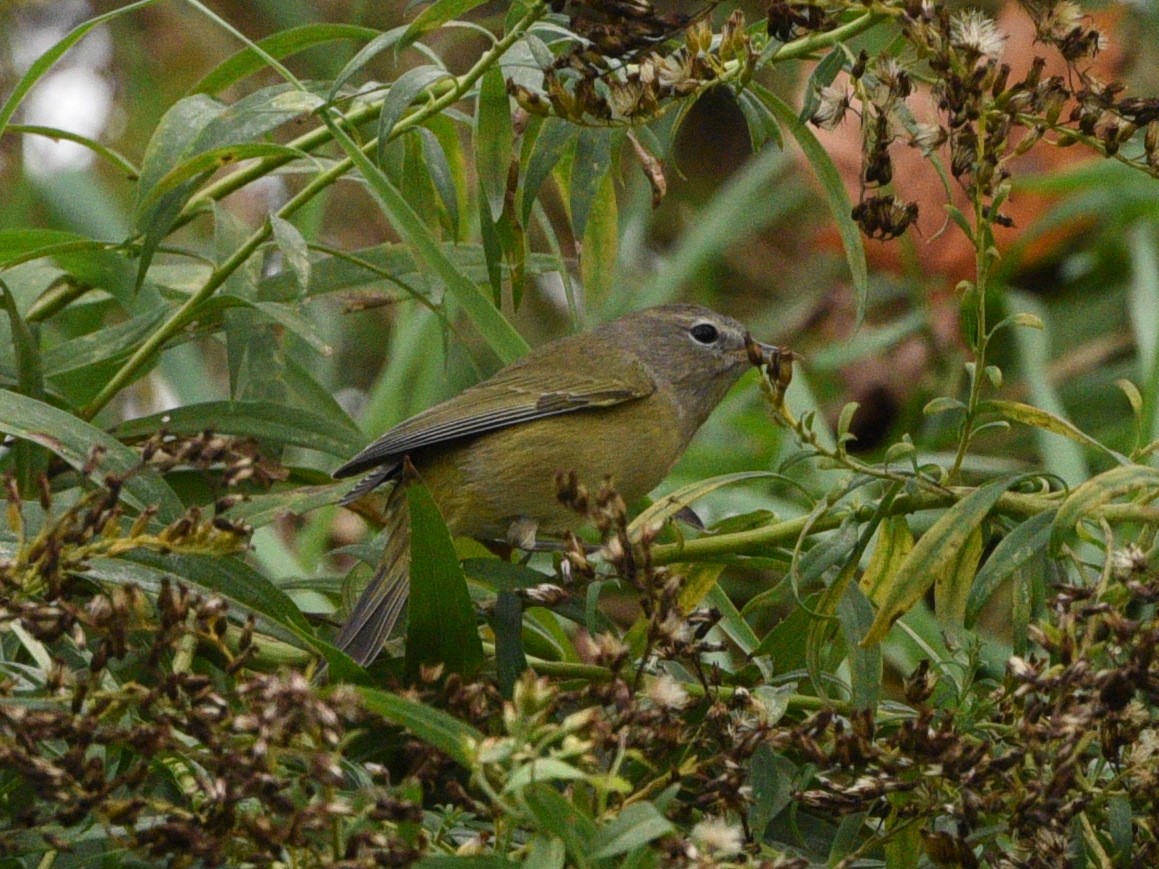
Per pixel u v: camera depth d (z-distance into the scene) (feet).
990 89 21.20
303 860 17.94
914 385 42.63
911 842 21.08
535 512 30.22
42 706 18.66
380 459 27.35
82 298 32.37
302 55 46.70
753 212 44.52
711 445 41.55
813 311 45.68
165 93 46.88
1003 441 40.29
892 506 23.36
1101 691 18.35
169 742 17.53
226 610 18.98
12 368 27.22
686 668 23.30
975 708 21.71
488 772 17.56
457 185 28.91
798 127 23.71
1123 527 30.66
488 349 42.50
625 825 16.57
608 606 37.42
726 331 34.47
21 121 46.03
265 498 26.50
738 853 18.19
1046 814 18.71
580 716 16.42
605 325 34.09
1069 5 21.53
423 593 21.99
